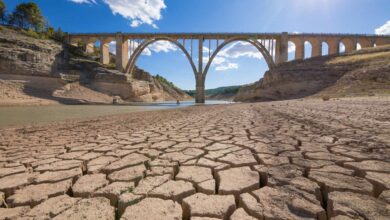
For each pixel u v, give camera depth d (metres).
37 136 6.50
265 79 50.22
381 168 2.53
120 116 14.63
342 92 29.50
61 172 2.80
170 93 105.94
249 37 58.72
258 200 1.86
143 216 1.67
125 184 2.30
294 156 3.20
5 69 41.44
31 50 46.12
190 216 1.69
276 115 9.87
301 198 1.88
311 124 6.49
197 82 60.69
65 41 65.19
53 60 50.03
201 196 1.99
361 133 4.81
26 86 43.06
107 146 4.40
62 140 5.48
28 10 65.75
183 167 2.86
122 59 61.84
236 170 2.67
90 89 52.34
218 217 1.66
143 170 2.77
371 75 29.48
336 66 39.84
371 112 9.37
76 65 54.94
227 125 7.09
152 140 4.88
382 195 1.87
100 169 2.85
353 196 1.88
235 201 1.96
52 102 41.81
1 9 62.94
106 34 62.66
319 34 57.00
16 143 5.44
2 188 2.28
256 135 5.03
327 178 2.29
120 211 1.86
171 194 2.02
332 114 9.16
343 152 3.32
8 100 36.72
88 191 2.13
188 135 5.39
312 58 49.72
